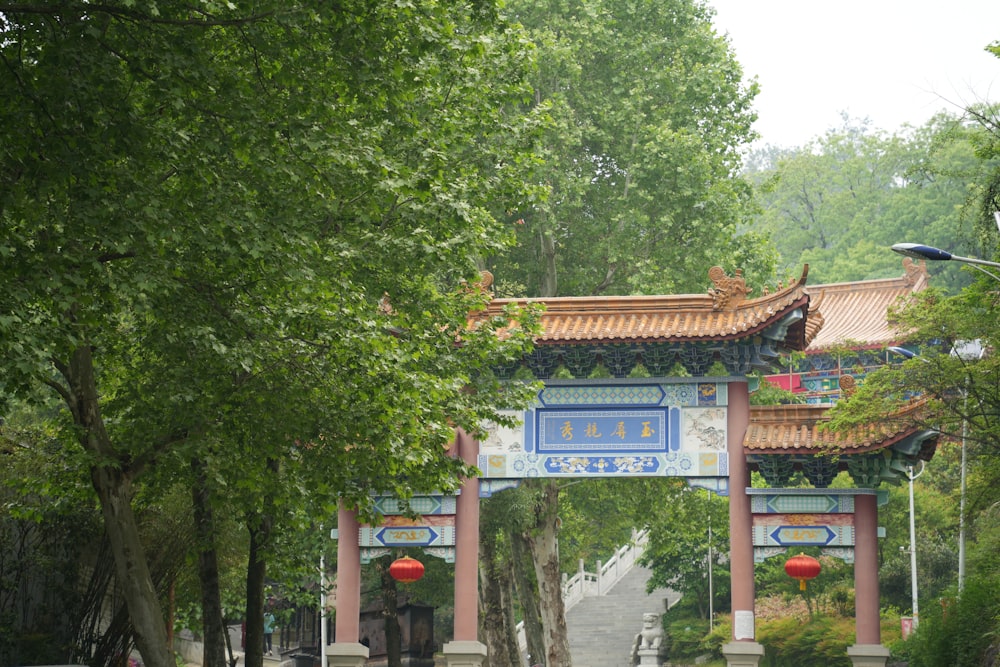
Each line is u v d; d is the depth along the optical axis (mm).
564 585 64750
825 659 50312
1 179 18094
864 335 65125
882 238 99250
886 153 110062
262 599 25297
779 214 117625
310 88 20062
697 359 31438
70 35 18016
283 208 20656
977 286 28344
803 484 52938
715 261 43469
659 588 67812
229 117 19719
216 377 21578
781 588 58500
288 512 24375
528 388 27859
